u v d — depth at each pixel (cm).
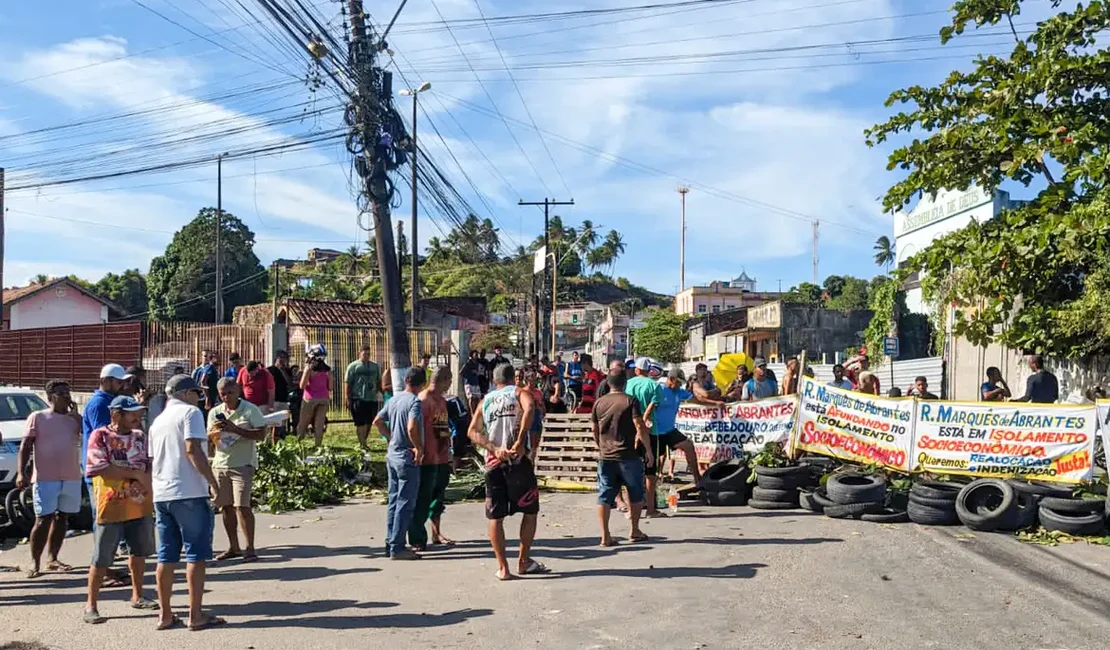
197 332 2191
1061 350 1437
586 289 14162
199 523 671
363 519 1141
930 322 2422
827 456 1209
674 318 6072
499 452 810
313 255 12019
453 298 5906
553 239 9844
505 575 808
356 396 1691
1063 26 1352
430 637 641
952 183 1411
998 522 984
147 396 954
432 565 873
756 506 1165
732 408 1281
